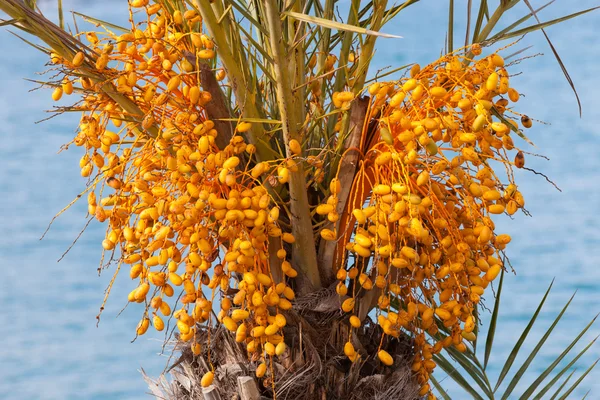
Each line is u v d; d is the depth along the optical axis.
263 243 3.99
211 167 3.95
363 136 4.07
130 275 3.95
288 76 3.97
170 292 3.95
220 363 4.11
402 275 4.09
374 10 4.07
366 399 4.08
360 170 4.04
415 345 4.16
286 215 4.11
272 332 3.98
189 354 4.13
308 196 4.13
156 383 4.19
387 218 3.96
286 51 4.03
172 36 4.04
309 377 4.05
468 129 4.00
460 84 3.99
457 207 4.10
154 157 4.03
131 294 3.95
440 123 3.97
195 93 3.98
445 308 4.02
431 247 4.04
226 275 3.98
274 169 4.03
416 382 4.16
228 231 3.93
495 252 4.07
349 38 4.12
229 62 4.02
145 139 4.10
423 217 4.06
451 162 3.97
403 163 3.98
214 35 4.00
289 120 3.99
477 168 4.01
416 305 4.03
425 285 4.09
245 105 4.05
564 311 4.35
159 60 4.00
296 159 4.00
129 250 3.98
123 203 3.99
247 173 3.98
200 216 3.95
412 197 3.91
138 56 4.03
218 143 4.04
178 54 4.02
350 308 4.04
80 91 4.12
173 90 4.03
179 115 3.99
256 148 4.07
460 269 3.99
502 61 4.01
